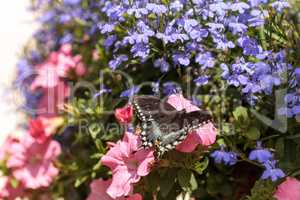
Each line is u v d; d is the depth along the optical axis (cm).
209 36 82
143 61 84
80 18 98
